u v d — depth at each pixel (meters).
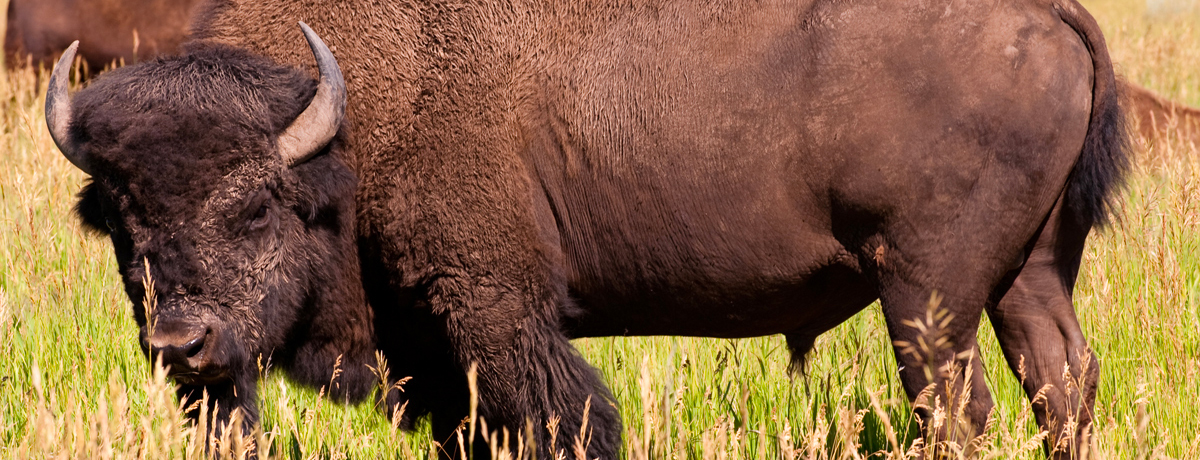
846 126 11.70
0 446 13.88
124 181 11.47
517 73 12.92
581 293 13.69
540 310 13.26
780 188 12.18
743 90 12.16
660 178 12.59
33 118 25.38
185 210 11.46
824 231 12.30
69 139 11.88
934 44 11.53
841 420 11.29
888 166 11.60
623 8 12.87
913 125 11.53
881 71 11.62
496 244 12.95
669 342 17.64
